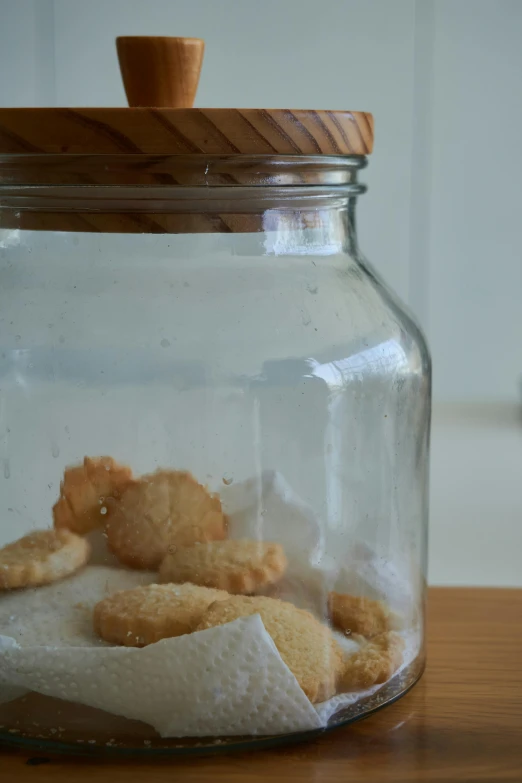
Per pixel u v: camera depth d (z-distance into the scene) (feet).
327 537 2.52
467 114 4.13
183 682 2.30
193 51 2.43
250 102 4.03
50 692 2.34
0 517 2.52
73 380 2.48
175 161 2.34
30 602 2.42
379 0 3.96
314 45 4.00
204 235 2.47
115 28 3.90
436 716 2.56
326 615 2.50
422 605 2.69
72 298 2.48
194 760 2.39
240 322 2.47
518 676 2.72
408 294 4.38
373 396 2.55
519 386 4.50
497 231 4.29
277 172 2.39
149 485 2.50
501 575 3.57
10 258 2.54
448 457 4.51
